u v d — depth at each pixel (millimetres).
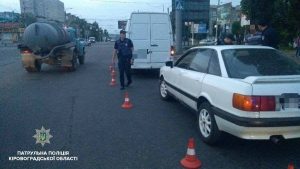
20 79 11500
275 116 3697
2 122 5738
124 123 5680
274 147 4484
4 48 41656
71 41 15727
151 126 5496
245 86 3732
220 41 9031
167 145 4555
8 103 7359
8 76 12406
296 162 3973
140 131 5211
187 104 5602
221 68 4469
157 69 12406
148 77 11969
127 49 9078
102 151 4324
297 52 18797
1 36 65625
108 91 8953
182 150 4359
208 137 4496
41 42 12633
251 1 15039
